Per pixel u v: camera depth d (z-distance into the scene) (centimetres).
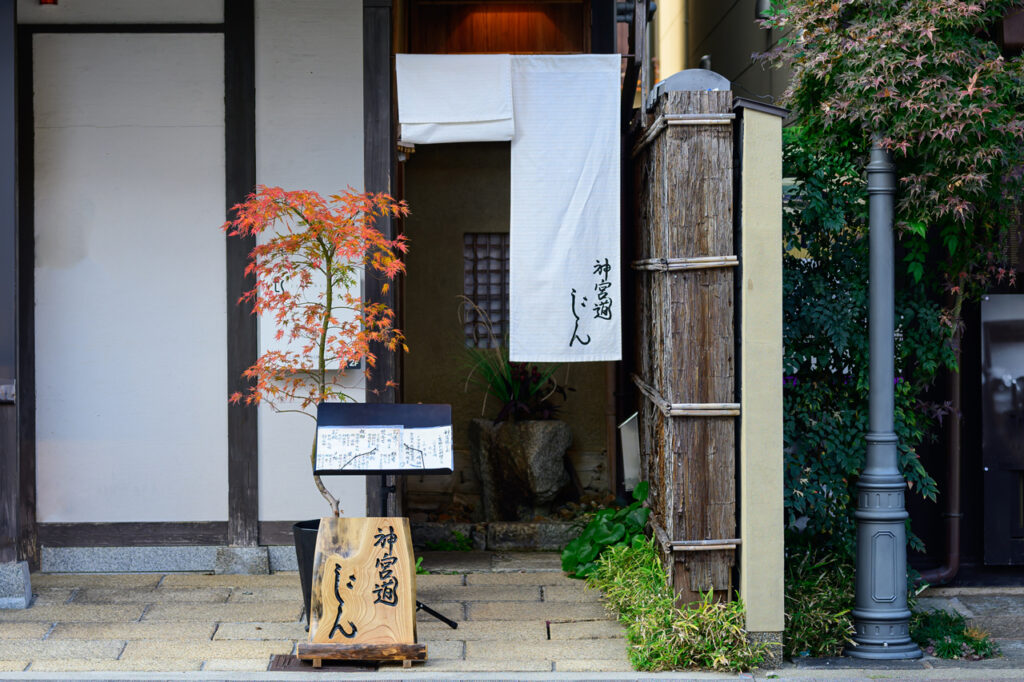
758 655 513
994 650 554
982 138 529
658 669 506
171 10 669
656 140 598
